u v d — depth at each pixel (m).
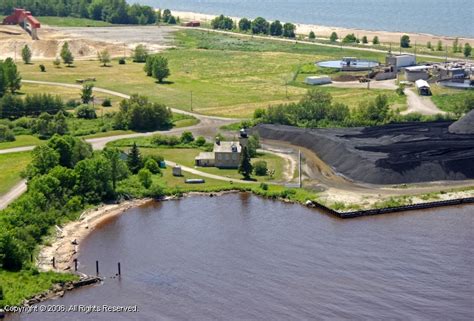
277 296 123.81
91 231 154.25
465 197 170.75
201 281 129.88
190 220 160.12
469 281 127.69
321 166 194.88
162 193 175.25
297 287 126.62
